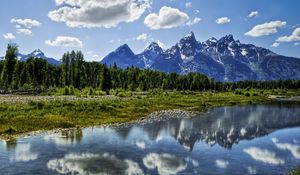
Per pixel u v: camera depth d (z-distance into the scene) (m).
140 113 63.66
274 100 133.62
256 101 122.44
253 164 27.73
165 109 75.81
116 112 60.81
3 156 28.17
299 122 58.22
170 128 47.03
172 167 26.28
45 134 38.69
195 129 47.09
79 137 37.78
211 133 43.91
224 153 31.98
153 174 24.31
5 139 35.12
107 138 37.66
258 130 48.12
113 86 175.00
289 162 28.69
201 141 38.00
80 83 154.38
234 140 39.47
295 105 101.88
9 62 128.25
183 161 28.30
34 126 42.31
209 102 106.12
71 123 45.75
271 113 74.38
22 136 37.09
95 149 31.88
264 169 26.16
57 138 36.72
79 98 88.50
